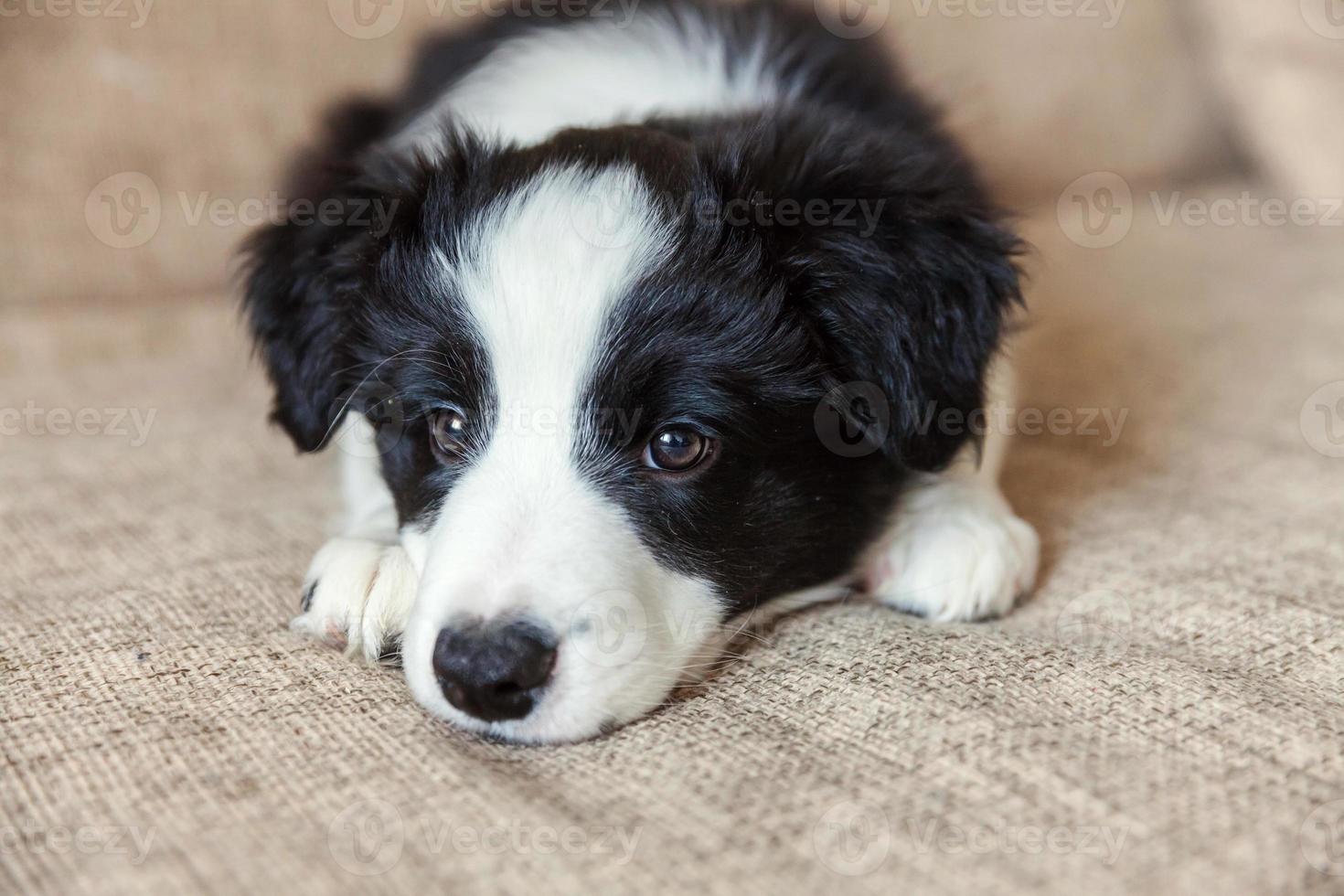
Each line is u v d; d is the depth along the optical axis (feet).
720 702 1.86
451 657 1.82
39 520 2.18
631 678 1.85
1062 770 1.73
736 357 1.93
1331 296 2.79
